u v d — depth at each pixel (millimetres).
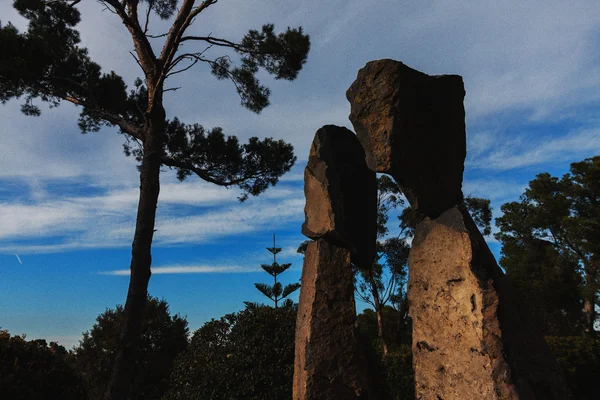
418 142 3623
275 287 13398
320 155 4180
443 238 3576
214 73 10516
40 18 10352
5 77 8922
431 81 3785
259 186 12078
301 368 3715
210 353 6137
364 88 3674
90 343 12320
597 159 20844
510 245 23219
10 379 4973
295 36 9508
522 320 3330
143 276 7887
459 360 3250
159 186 8539
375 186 4391
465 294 3312
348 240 3973
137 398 11320
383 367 6809
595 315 19375
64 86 10211
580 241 19469
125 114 11555
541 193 22375
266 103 10820
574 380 9602
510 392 2947
